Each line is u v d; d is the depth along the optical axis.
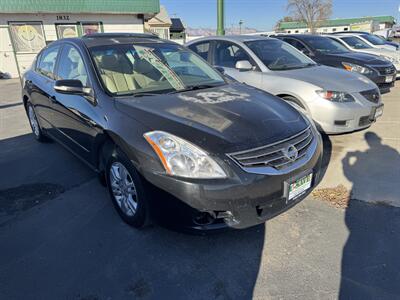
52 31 15.04
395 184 3.40
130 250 2.54
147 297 2.11
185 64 3.66
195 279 2.25
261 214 2.35
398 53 9.55
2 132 5.89
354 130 4.36
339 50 7.61
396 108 6.46
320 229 2.72
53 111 3.92
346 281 2.18
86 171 3.99
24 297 2.13
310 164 2.59
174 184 2.21
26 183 3.71
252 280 2.22
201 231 2.27
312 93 4.33
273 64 5.09
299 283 2.18
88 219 2.96
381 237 2.60
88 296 2.13
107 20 15.85
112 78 3.11
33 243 2.66
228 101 2.87
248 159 2.24
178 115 2.54
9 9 13.78
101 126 2.80
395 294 2.07
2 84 13.03
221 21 7.93
